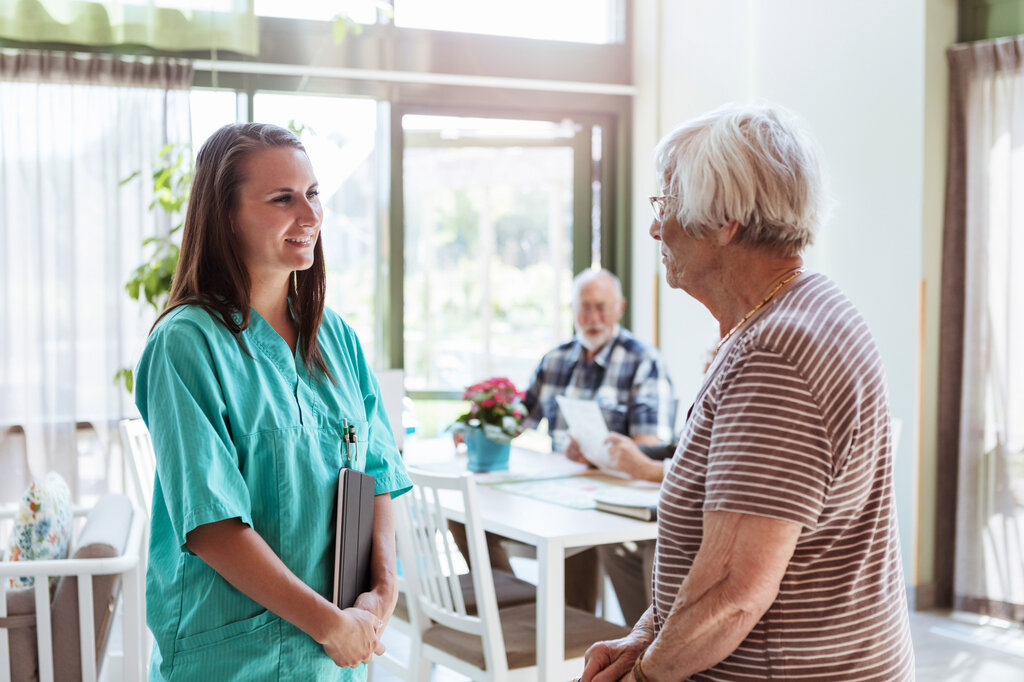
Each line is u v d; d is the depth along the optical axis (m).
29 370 4.45
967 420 3.99
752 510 1.11
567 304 5.42
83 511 3.00
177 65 4.53
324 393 1.52
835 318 1.18
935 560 4.13
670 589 1.25
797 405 1.12
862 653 1.16
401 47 4.97
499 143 5.26
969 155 3.96
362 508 1.50
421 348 5.20
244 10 4.67
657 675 1.20
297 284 1.54
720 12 4.89
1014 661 3.52
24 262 4.43
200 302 1.43
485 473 3.23
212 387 1.36
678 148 1.28
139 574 2.78
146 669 2.80
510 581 3.03
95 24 4.53
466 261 5.24
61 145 4.45
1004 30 3.92
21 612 2.35
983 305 3.96
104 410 4.54
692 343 5.02
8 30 4.43
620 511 2.61
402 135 5.02
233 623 1.37
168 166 4.27
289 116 4.80
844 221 4.37
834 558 1.16
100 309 4.53
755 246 1.24
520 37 5.20
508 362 5.34
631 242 5.47
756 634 1.16
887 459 1.20
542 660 2.38
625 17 5.39
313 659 1.41
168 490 1.33
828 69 4.40
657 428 3.76
